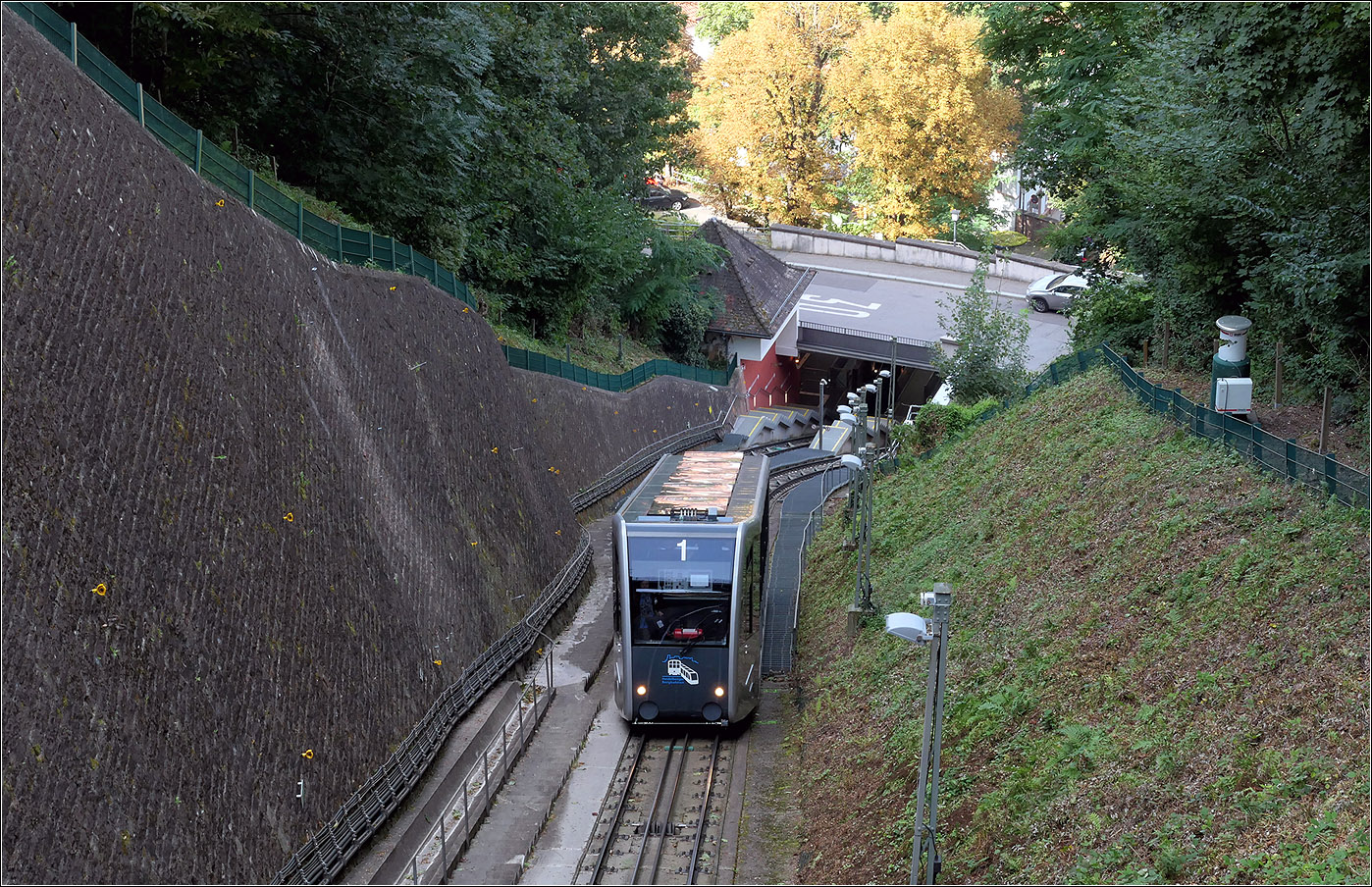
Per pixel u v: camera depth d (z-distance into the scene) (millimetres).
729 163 70812
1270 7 16297
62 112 14773
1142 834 11953
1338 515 14867
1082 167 34719
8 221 13023
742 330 56625
